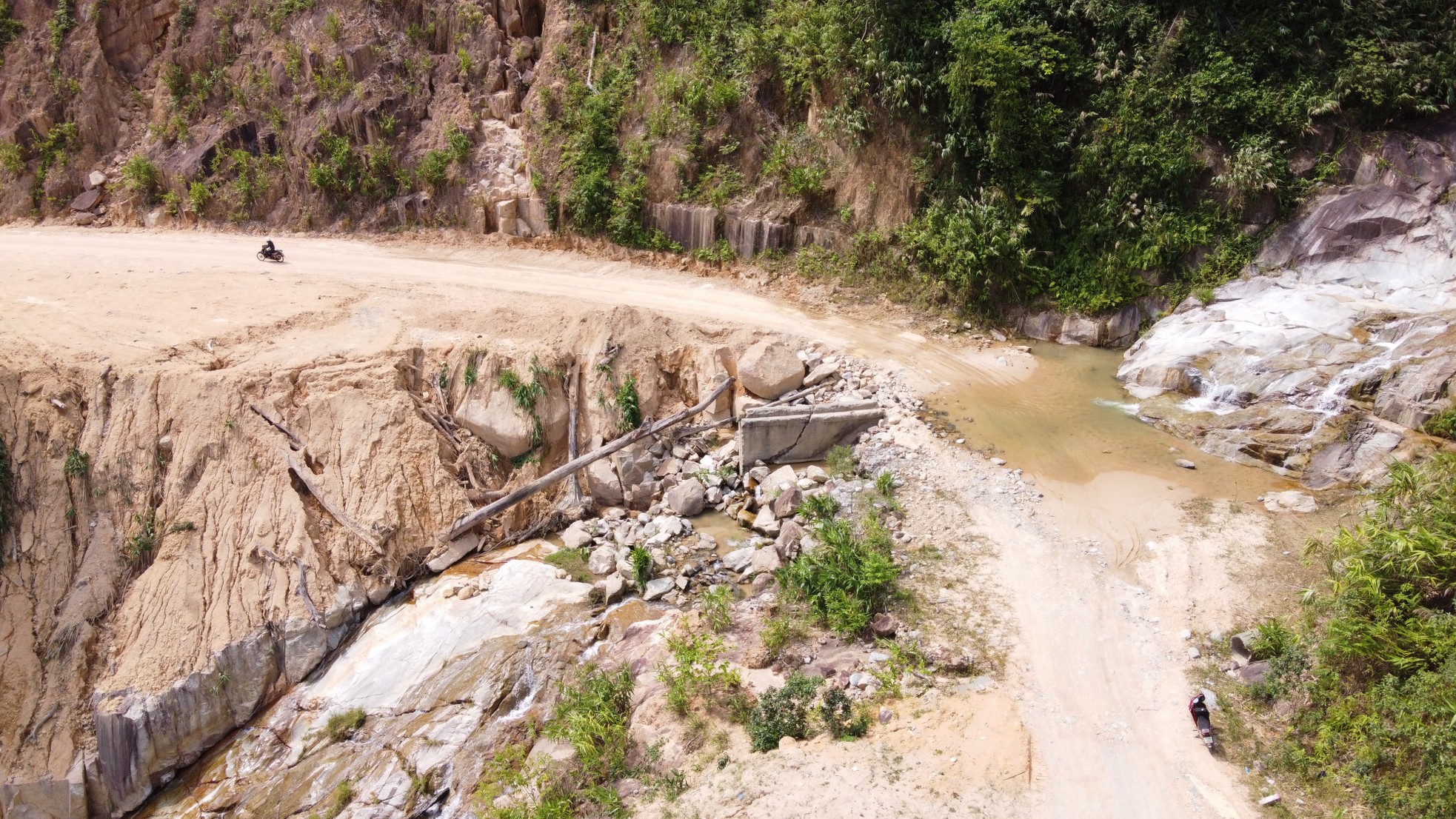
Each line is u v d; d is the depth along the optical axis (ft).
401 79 115.14
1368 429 64.64
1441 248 77.30
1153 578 55.98
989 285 89.66
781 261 98.07
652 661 52.95
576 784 45.96
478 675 55.83
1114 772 42.42
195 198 114.11
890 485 66.28
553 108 109.91
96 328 75.00
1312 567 55.36
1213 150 86.53
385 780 51.31
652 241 102.58
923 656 49.88
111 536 63.62
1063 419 74.59
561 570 63.21
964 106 88.02
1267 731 44.52
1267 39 84.99
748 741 45.88
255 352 73.72
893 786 41.55
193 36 123.44
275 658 59.88
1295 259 83.15
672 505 68.90
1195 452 69.56
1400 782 39.34
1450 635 42.22
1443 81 81.66
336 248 106.52
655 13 108.17
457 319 80.84
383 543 64.34
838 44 95.61
